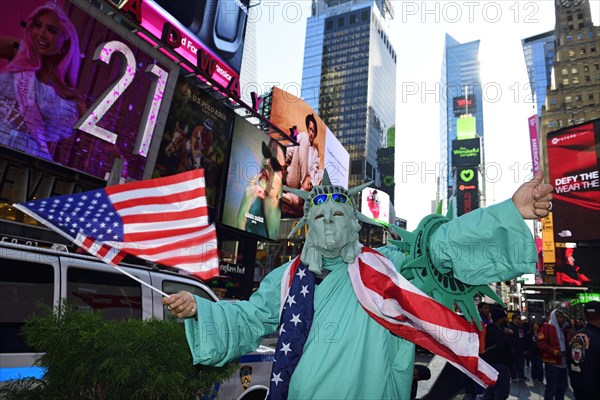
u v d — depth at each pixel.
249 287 28.86
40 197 13.90
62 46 13.58
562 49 78.25
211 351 1.93
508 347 6.57
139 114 16.67
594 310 4.57
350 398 1.86
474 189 123.81
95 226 2.68
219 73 23.64
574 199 31.44
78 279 3.78
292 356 1.97
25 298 3.38
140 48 16.56
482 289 2.07
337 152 54.56
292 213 38.59
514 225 1.79
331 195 2.14
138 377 2.76
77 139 14.16
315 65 149.25
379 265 2.07
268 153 29.25
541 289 34.03
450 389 7.54
